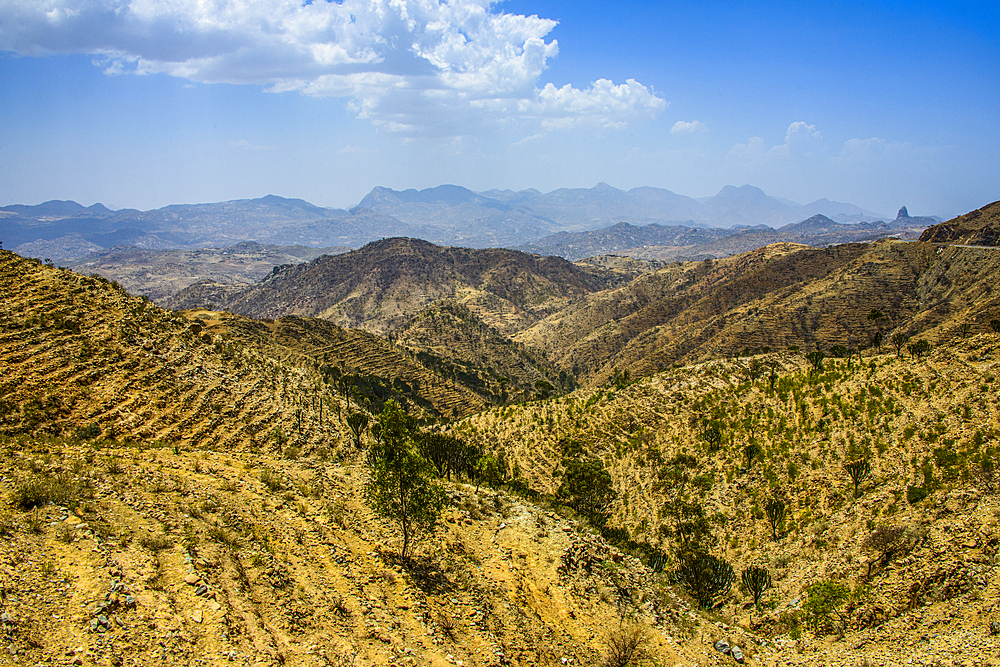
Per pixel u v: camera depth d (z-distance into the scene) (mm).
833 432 70438
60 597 15406
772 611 41188
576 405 112688
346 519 28469
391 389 165625
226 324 161000
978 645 27500
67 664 13312
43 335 57406
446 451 59969
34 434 44781
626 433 94438
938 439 59219
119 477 24906
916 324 191750
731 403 90625
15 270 65250
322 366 158000
